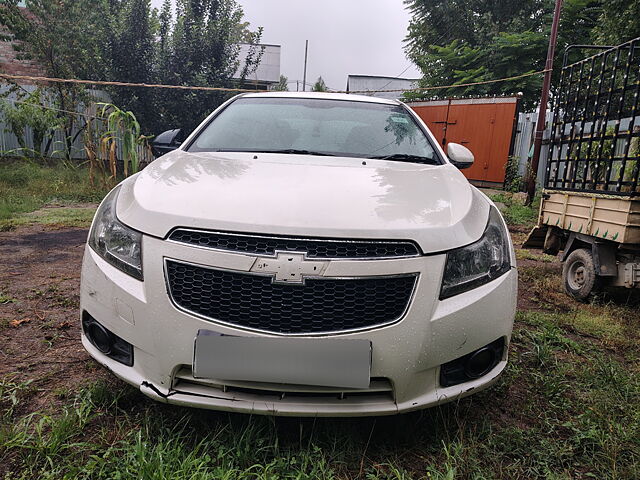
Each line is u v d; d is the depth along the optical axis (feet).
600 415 6.62
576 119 13.66
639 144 10.70
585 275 12.53
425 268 5.48
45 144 38.60
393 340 5.30
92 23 40.65
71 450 5.45
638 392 7.43
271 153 8.54
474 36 60.08
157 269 5.49
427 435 6.17
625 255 11.87
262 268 5.28
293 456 5.49
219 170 7.12
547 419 6.71
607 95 12.33
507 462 5.81
